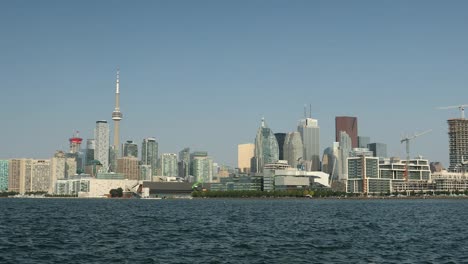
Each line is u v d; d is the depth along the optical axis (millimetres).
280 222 192875
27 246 111375
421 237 133625
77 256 97625
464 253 102938
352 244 117750
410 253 103250
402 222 194500
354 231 152000
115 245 113625
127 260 93375
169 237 131125
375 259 95625
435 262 92062
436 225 177500
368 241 124125
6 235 133250
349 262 92125
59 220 197875
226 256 98250
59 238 127375
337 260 94312
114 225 171250
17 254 99812
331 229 159375
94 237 130250
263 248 109812
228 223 185375
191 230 152250
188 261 92438
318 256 98750
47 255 98750
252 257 97188
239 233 143500
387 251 106062
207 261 92562
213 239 126875
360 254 101750
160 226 167750
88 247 110250
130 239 125812
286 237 133125
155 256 97875
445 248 110812
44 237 129625
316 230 155250
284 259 95062
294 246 113500
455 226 172500
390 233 145250
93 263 90250
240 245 114625
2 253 100812
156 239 126062
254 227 166375
